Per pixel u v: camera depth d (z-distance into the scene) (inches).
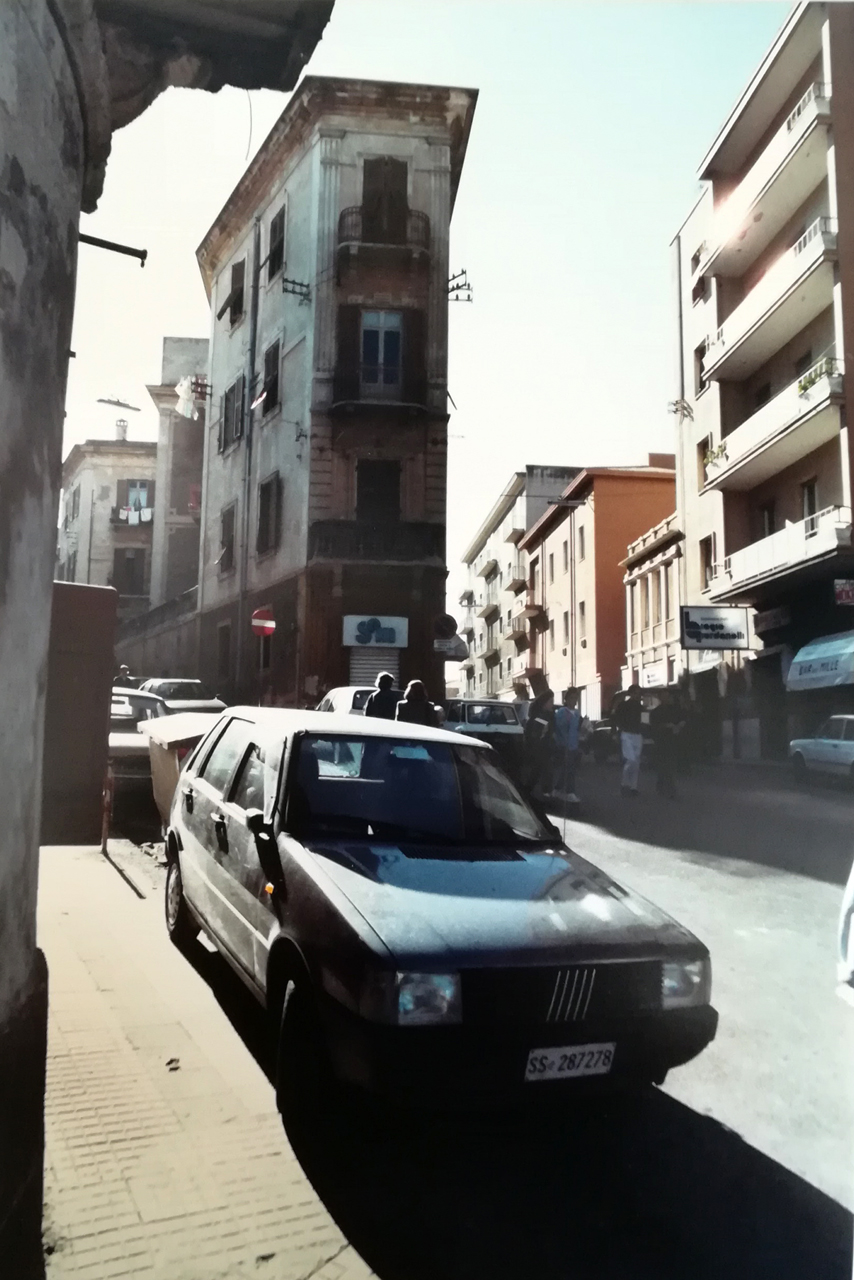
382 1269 114.6
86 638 444.1
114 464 1948.8
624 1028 141.2
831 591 961.5
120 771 457.4
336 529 1026.7
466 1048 132.3
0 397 96.9
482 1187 137.0
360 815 184.5
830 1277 117.1
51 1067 163.0
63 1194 124.9
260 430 1203.9
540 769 599.8
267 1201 127.5
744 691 1167.0
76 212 126.0
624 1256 120.5
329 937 143.6
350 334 1056.8
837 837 463.8
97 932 249.6
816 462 1015.0
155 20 155.7
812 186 1025.5
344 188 1079.0
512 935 144.0
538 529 2150.6
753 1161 147.6
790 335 1073.5
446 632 888.3
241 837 193.9
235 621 1226.6
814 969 245.9
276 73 170.4
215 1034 183.8
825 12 969.5
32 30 105.6
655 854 409.7
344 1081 134.5
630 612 1626.5
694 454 1302.9
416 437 1051.3
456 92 1084.5
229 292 1363.2
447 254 1088.2
